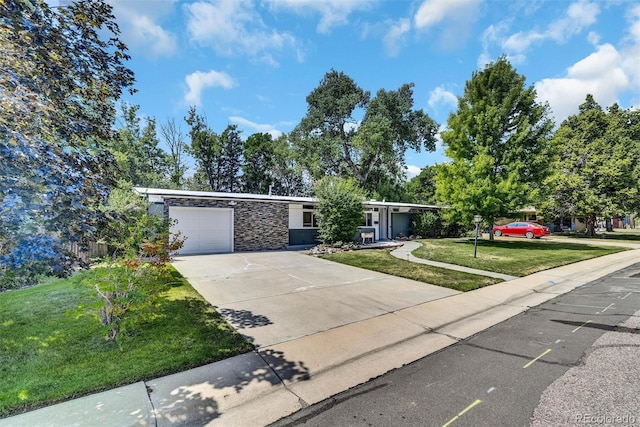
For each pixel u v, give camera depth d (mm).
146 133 26219
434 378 3318
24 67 2758
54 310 5199
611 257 13039
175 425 2518
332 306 5926
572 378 3244
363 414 2693
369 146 30266
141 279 4297
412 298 6570
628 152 22438
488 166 16484
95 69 3475
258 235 15227
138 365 3447
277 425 2559
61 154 2811
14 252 2461
